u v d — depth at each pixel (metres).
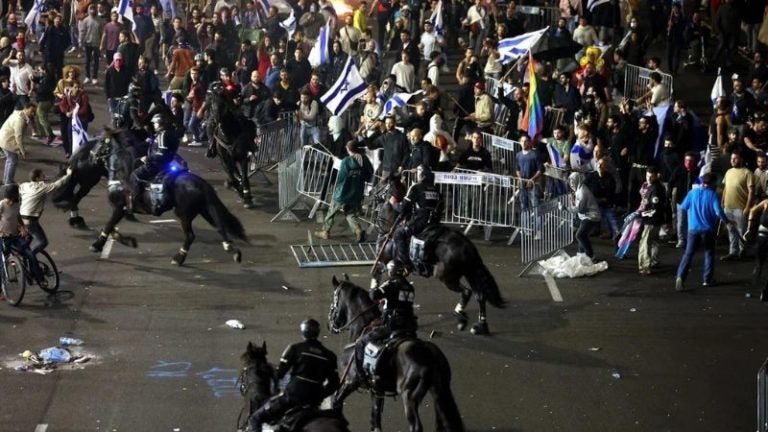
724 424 16.48
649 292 21.73
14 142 27.34
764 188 23.48
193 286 21.69
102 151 23.83
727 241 24.88
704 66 35.16
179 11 39.03
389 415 16.64
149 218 25.86
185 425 16.16
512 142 27.52
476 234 25.09
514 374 18.05
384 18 36.91
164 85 35.91
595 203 22.80
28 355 18.38
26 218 21.14
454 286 19.30
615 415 16.69
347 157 23.95
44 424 16.16
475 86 29.27
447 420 14.37
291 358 13.62
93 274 22.25
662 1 35.88
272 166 28.83
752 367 18.47
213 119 26.64
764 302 21.31
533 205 24.00
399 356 14.56
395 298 15.23
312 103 28.44
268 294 21.33
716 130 27.03
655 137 25.97
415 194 19.47
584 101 28.78
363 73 32.28
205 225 25.41
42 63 35.25
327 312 20.45
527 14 37.31
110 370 17.95
